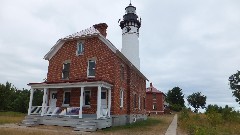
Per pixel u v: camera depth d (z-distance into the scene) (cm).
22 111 4762
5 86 4569
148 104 5984
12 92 4888
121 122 2448
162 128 2269
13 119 2633
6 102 4500
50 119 2109
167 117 4506
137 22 3984
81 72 2394
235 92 7775
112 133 1736
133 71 3080
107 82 2105
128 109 2736
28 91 5550
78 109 2212
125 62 2708
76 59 2467
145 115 3812
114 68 2302
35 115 2214
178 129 2197
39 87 2286
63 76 2506
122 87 2562
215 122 2512
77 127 1867
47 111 2291
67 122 2031
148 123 2866
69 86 2127
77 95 2330
